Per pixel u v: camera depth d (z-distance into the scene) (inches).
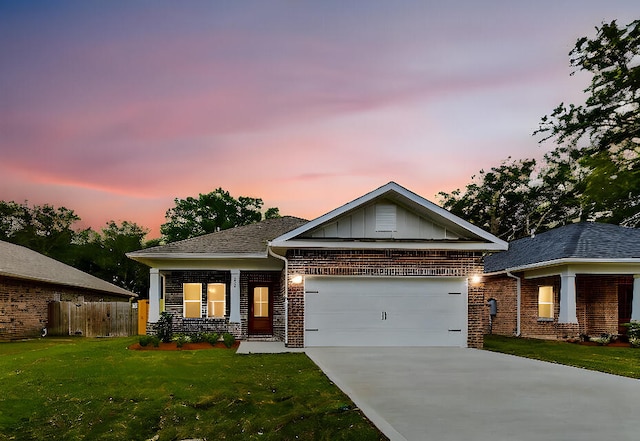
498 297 951.6
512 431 233.5
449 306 636.1
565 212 1696.6
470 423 248.1
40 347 702.5
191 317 761.6
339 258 626.5
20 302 866.8
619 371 437.7
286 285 626.8
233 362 489.4
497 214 1803.6
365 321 629.6
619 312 803.4
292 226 877.8
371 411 273.6
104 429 275.4
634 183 1187.3
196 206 1883.6
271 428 262.8
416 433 230.1
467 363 470.9
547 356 556.4
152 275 748.0
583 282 797.9
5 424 283.6
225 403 317.1
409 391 331.0
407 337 629.3
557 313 786.8
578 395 318.7
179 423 283.3
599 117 1246.3
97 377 410.0
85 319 962.7
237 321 743.1
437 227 641.0
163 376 410.3
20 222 2158.0
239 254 733.9
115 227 2039.9
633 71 1126.4
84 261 1931.6
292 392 337.1
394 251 630.5
